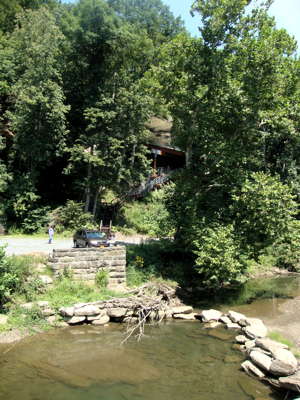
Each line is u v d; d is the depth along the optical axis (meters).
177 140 26.05
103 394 8.71
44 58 32.50
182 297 18.89
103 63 37.25
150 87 25.45
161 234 22.67
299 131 25.19
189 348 12.12
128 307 15.13
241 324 14.58
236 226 20.53
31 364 10.21
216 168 23.25
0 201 31.47
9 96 35.81
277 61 21.06
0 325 12.54
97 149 33.94
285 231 19.80
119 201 37.66
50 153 33.03
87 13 35.53
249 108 22.20
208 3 21.91
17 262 15.57
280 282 25.14
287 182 35.19
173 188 23.44
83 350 11.51
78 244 23.53
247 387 9.36
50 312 13.92
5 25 45.62
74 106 38.41
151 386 9.27
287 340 12.55
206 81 23.00
